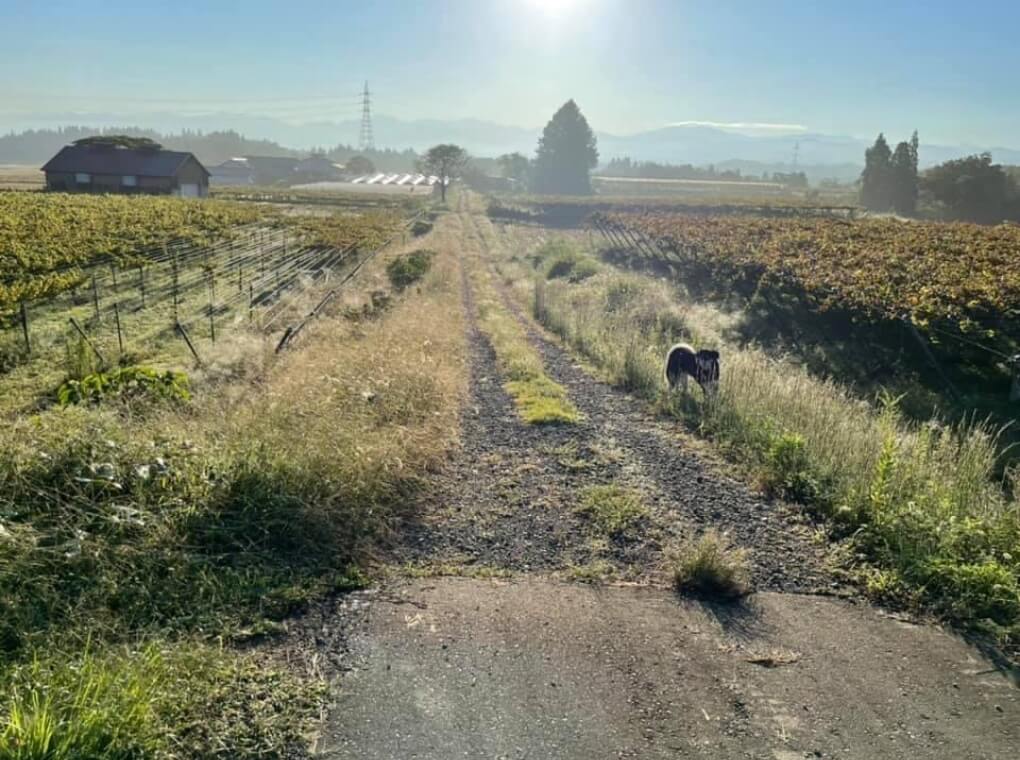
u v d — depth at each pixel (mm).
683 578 4723
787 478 6398
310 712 3262
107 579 3984
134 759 2785
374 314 16359
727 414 8391
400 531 5328
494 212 68062
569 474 6766
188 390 8297
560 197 92000
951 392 10555
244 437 5754
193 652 3535
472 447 7484
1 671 3180
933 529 5070
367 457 5863
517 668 3695
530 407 9289
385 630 3998
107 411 6426
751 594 4641
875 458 6359
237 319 14797
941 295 13703
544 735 3201
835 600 4602
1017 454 8211
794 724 3348
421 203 78750
